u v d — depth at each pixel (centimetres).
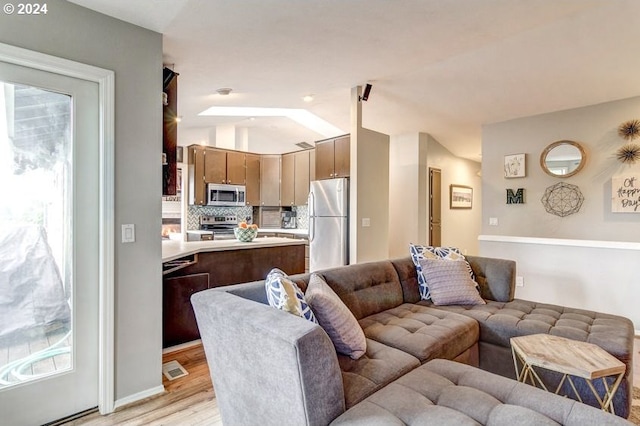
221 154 625
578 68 355
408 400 137
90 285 203
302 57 302
